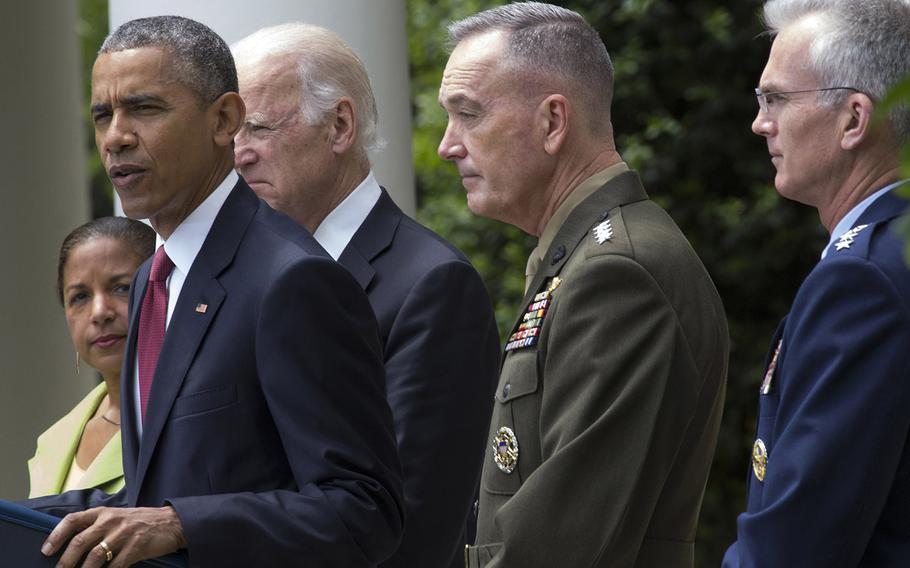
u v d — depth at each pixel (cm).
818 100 1047
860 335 951
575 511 1100
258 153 1334
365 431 999
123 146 1026
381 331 1266
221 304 1022
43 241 2408
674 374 1123
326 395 985
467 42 1263
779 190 1080
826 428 951
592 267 1143
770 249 3572
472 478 1248
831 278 969
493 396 1293
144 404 1066
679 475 1166
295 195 1338
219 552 936
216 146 1056
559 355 1141
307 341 988
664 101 3694
